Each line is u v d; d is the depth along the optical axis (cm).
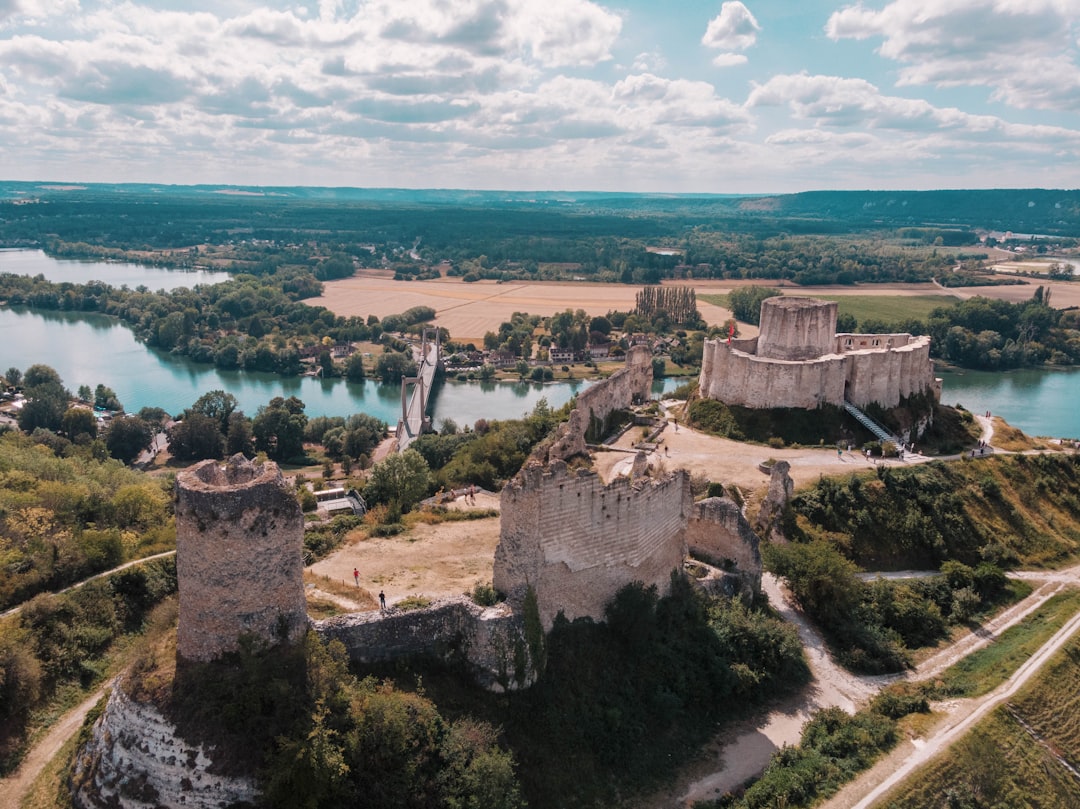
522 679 5141
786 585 7788
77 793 4234
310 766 3950
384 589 5828
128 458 17450
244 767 3988
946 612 7881
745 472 9250
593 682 5569
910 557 8594
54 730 5109
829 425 10462
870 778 5331
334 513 9719
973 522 9112
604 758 5197
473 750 4466
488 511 8062
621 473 8888
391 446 17225
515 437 11938
